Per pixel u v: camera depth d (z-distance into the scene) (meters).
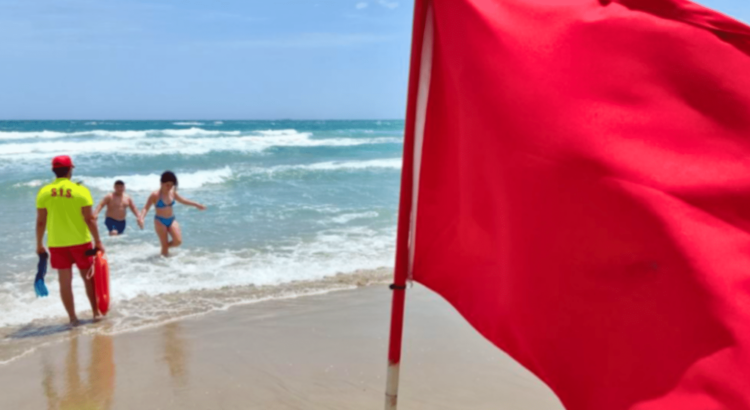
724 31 1.71
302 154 30.16
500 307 2.04
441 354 5.32
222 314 6.59
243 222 11.68
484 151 2.01
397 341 2.34
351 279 7.96
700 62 1.73
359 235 10.60
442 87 2.19
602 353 1.78
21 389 4.81
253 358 5.38
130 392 4.76
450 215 2.24
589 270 1.81
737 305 1.59
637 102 1.78
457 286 2.24
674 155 1.73
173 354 5.49
